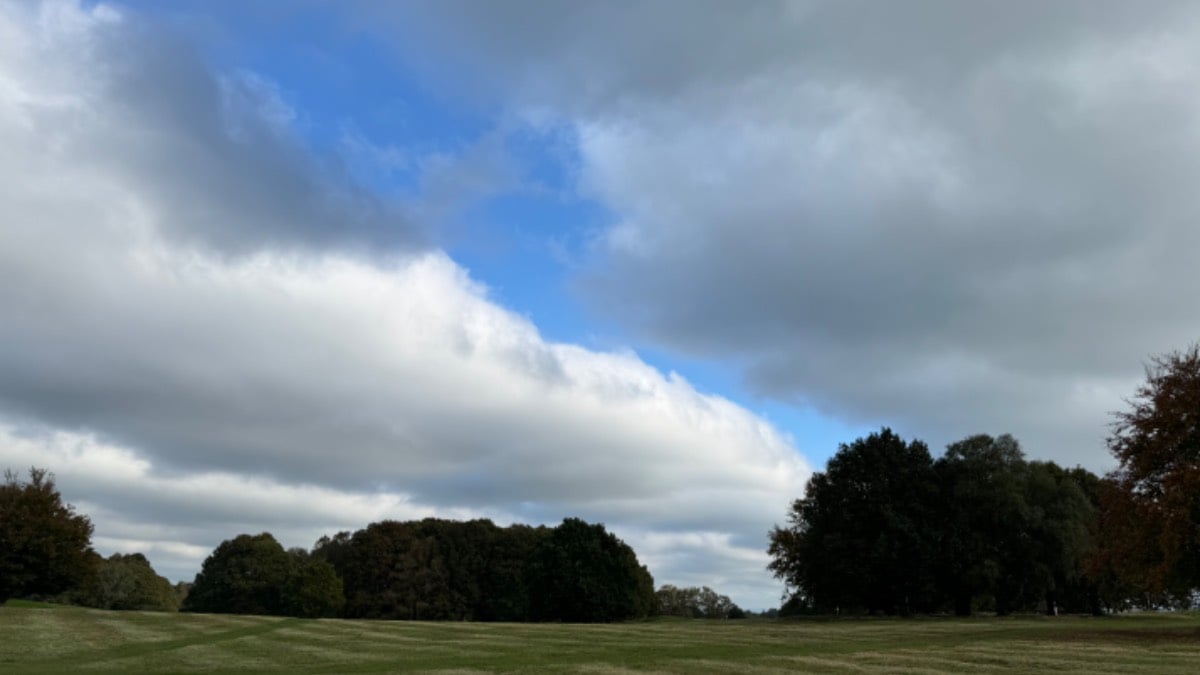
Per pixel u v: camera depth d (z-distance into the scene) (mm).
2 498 52688
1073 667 25203
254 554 129000
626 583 96000
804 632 44562
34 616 43000
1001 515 73062
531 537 132125
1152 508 38344
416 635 39875
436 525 132125
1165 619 64500
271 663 28109
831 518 78625
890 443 79188
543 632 42875
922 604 75875
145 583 124500
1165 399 39812
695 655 30281
